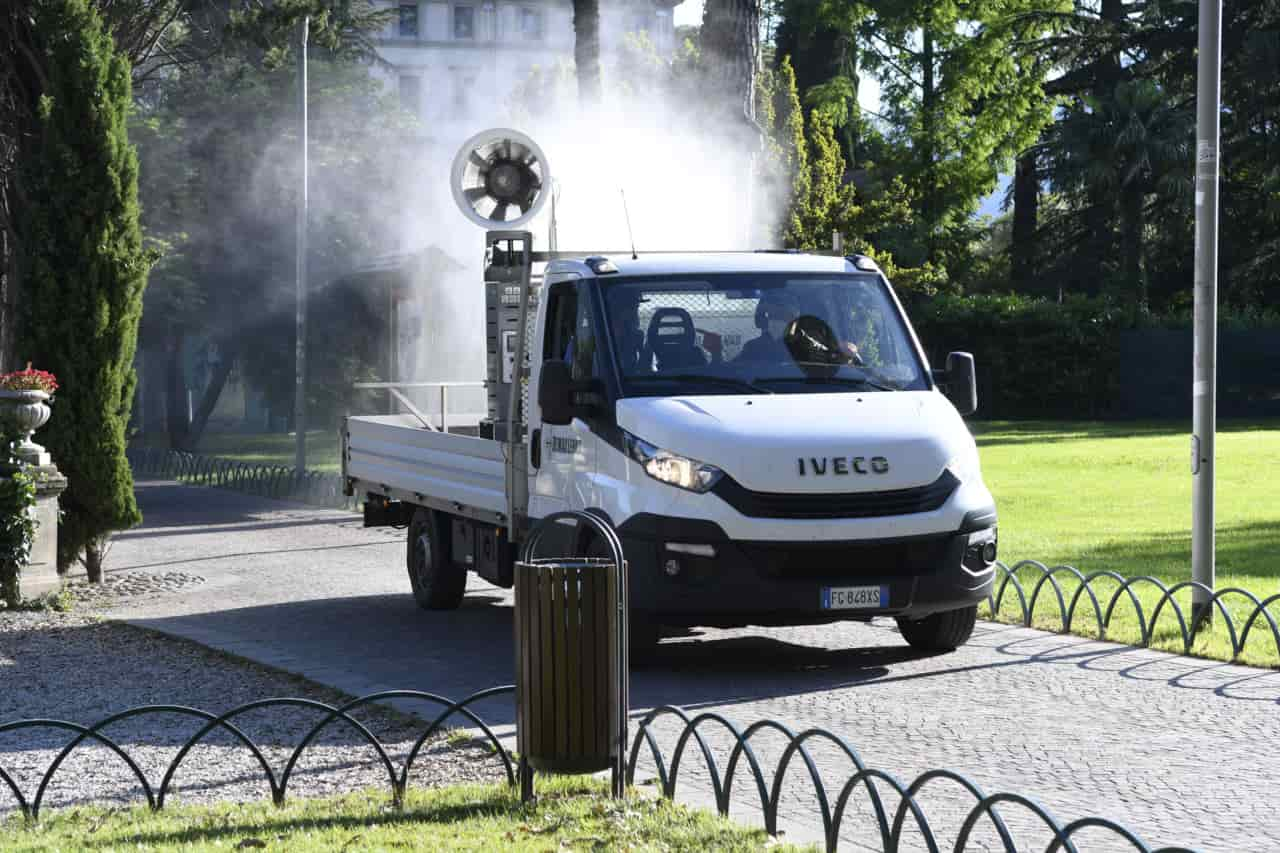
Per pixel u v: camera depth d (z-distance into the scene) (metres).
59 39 28.88
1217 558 30.45
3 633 23.55
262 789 13.74
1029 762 14.31
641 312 19.73
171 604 26.66
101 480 28.81
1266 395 98.56
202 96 81.06
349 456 28.23
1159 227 117.44
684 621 18.33
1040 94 105.94
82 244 28.69
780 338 19.81
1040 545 33.00
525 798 12.57
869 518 18.16
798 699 17.48
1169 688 17.66
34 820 12.64
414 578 25.86
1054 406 103.19
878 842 11.82
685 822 11.95
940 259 107.19
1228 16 111.12
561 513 13.05
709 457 18.06
